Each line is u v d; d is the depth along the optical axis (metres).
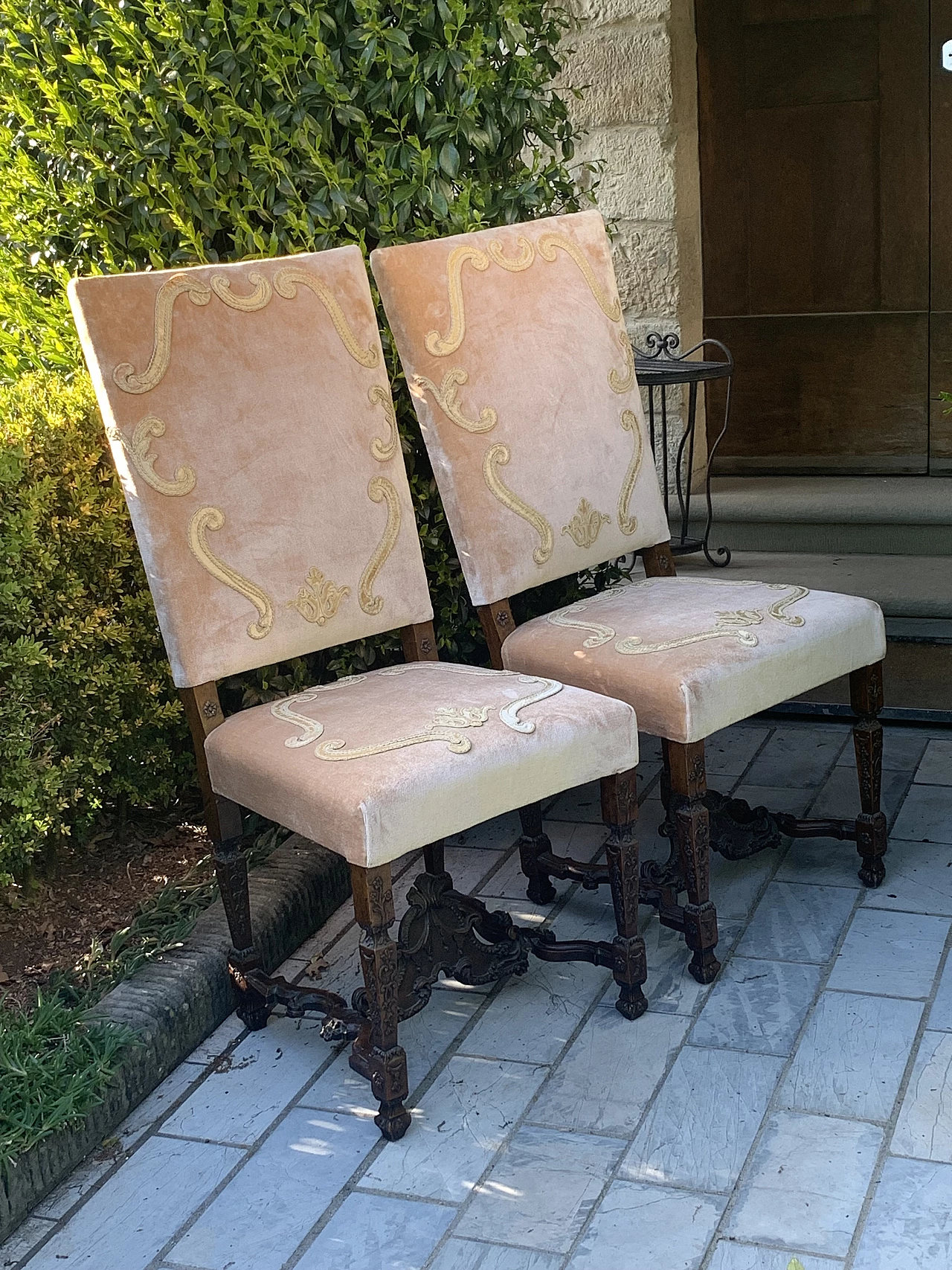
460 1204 1.90
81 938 2.49
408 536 2.46
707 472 4.47
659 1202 1.87
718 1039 2.23
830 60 4.34
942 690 3.52
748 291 4.60
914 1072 2.10
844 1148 1.94
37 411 2.59
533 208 3.03
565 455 2.65
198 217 2.72
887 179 4.37
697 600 2.62
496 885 2.81
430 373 2.48
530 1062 2.21
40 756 2.55
